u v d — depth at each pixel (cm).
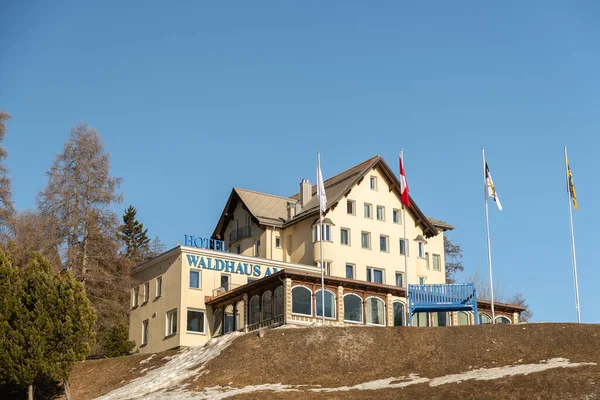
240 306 6662
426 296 6259
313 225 7362
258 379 4969
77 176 7106
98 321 7125
